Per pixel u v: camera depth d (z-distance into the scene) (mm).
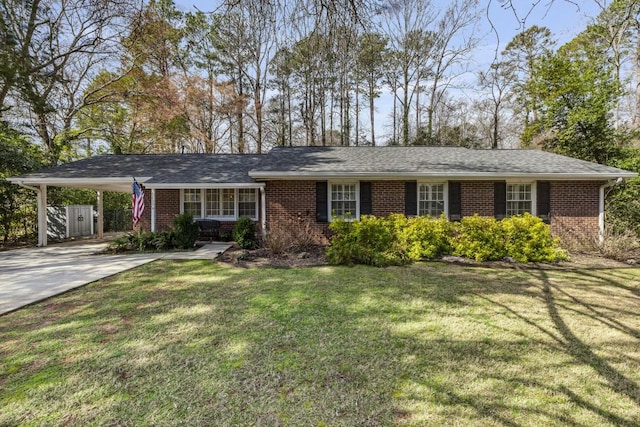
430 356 3439
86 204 18234
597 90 13945
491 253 8695
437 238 9055
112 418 2453
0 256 9797
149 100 19797
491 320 4480
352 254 8391
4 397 2709
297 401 2662
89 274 7129
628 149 13430
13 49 10539
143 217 13062
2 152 12555
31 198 14062
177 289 5977
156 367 3191
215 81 21500
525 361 3342
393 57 11656
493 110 26922
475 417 2469
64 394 2750
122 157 14648
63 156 20172
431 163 11336
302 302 5211
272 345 3686
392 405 2611
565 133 14438
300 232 10680
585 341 3818
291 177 10539
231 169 13141
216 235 12586
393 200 11086
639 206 11547
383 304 5133
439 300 5340
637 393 2781
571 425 2387
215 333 4008
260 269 7680
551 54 15117
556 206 11000
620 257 9062
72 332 4031
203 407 2584
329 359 3367
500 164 11250
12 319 4480
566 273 7312
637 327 4246
